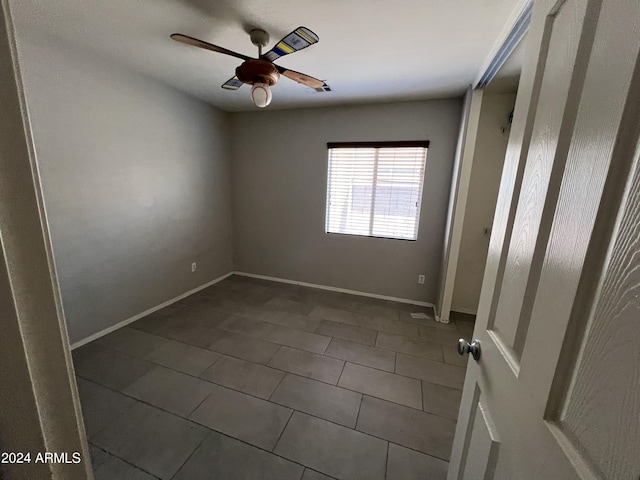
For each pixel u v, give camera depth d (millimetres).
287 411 1630
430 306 3176
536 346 516
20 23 1655
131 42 1882
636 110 331
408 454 1387
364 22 1562
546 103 574
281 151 3520
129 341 2318
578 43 469
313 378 1920
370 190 3256
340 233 3459
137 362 2047
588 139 417
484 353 809
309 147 3381
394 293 3350
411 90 2586
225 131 3652
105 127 2256
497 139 2650
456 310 3061
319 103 3070
